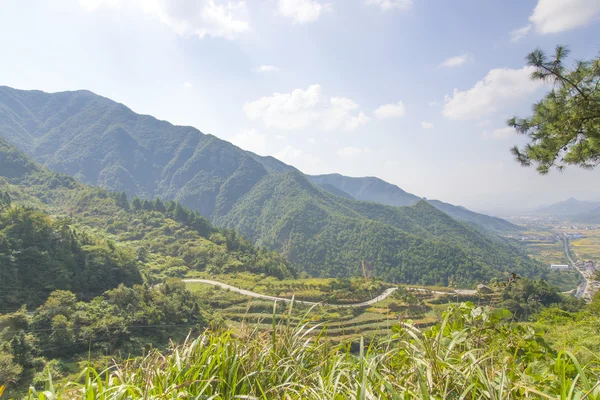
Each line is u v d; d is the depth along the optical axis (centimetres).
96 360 2802
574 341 704
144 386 225
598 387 160
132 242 10056
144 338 3488
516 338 279
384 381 183
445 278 11600
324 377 243
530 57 730
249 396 203
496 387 190
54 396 183
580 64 724
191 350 242
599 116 721
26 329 3052
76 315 3316
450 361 236
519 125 870
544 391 201
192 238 10712
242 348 256
